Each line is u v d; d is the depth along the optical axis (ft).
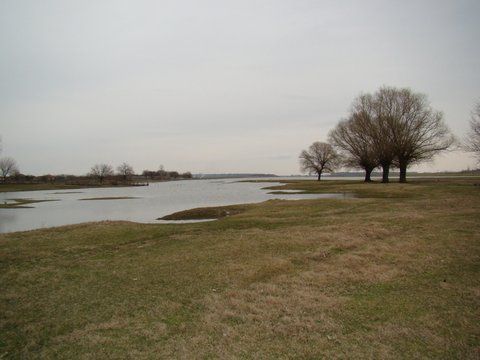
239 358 21.22
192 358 21.34
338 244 48.75
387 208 87.56
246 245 50.08
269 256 44.01
